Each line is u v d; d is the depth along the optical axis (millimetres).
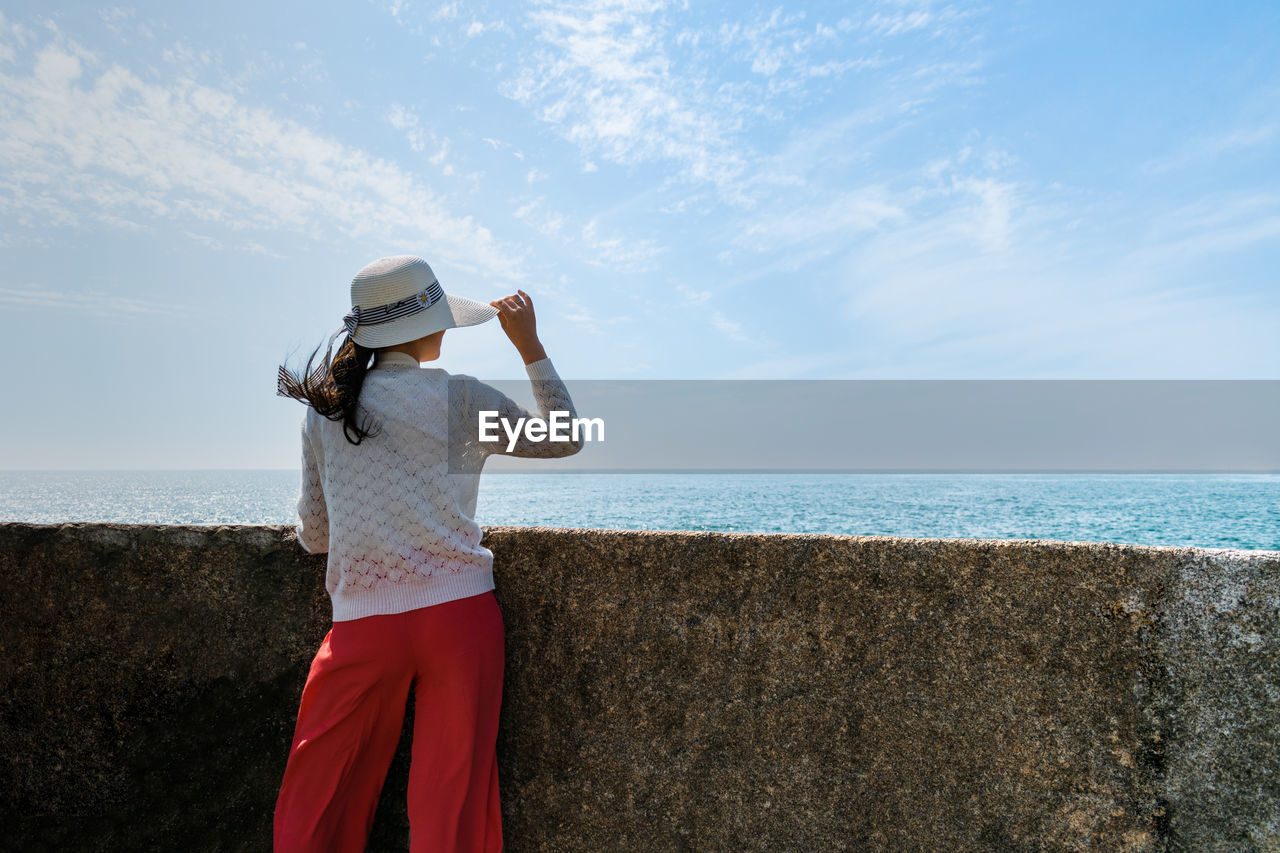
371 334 1632
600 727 1848
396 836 1938
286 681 2012
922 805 1657
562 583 1879
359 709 1581
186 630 2059
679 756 1798
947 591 1659
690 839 1782
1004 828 1610
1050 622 1602
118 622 2082
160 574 2072
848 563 1717
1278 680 1462
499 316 1795
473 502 1703
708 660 1789
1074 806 1576
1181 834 1512
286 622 2016
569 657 1872
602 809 1840
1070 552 1596
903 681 1678
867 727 1693
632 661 1835
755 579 1768
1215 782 1495
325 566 1998
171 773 2045
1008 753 1615
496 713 1639
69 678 2090
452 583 1586
